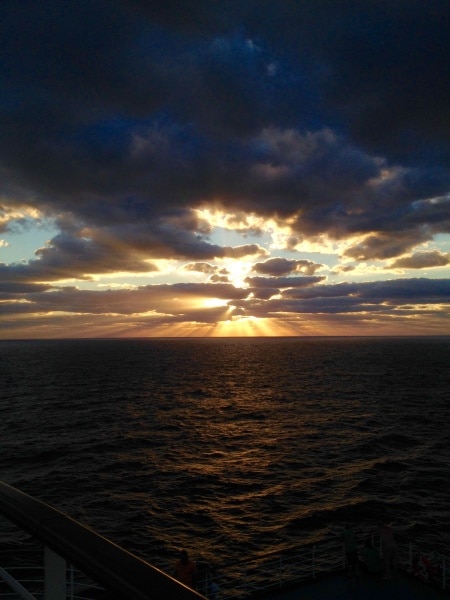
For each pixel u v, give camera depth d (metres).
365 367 143.25
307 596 11.44
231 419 56.00
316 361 177.25
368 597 11.31
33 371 135.12
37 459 37.34
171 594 1.35
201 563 20.30
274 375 117.12
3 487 2.28
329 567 19.41
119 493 29.19
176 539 22.66
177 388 89.44
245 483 31.20
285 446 41.84
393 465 35.22
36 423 53.34
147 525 24.23
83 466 35.34
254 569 19.66
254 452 39.72
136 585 1.41
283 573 19.14
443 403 67.88
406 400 71.19
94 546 1.63
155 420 55.41
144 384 97.12
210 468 34.84
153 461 36.81
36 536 1.79
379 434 46.47
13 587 2.06
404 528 23.77
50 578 1.76
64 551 1.64
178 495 28.83
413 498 28.03
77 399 74.25
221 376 115.44
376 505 26.81
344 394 78.69
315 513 25.77
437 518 25.03
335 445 42.06
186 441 44.03
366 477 32.22
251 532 23.42
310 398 74.12
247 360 188.12
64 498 28.23
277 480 31.83
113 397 76.56
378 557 12.33
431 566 12.62
